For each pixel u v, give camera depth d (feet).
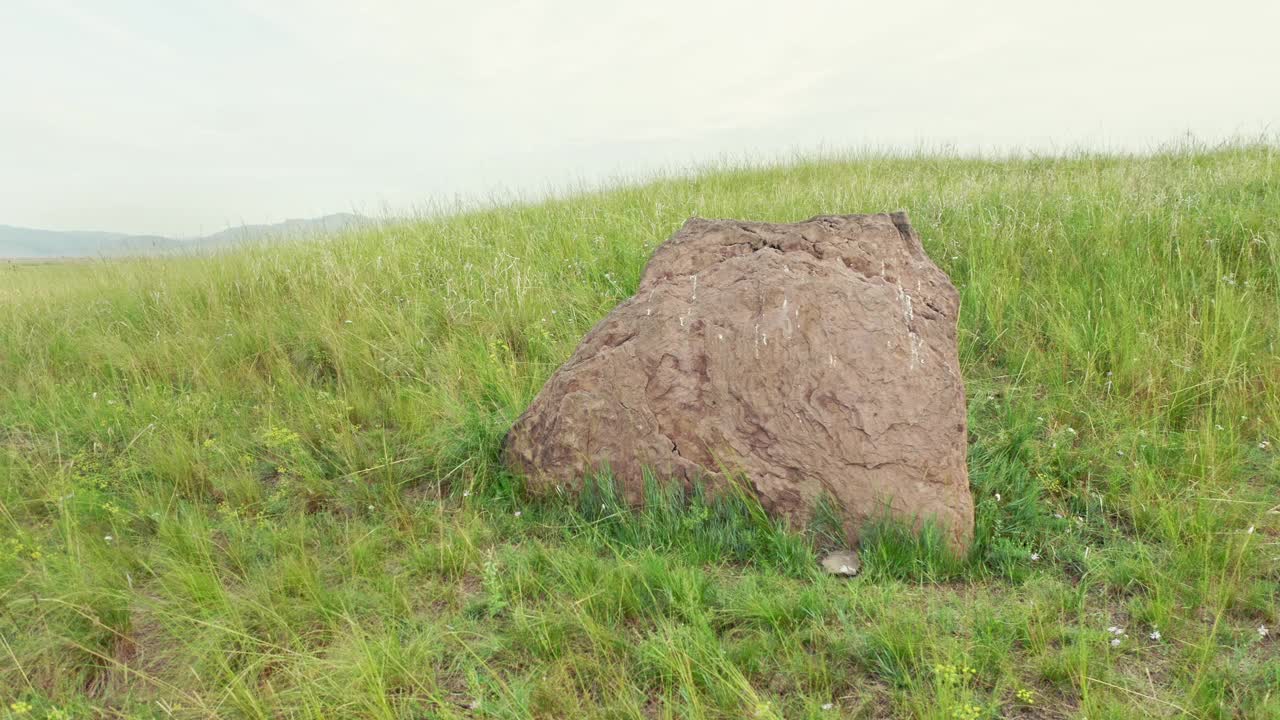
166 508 13.05
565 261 23.93
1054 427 14.66
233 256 28.86
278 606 10.16
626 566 10.58
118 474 14.66
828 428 11.71
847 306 12.56
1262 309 17.71
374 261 25.38
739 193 35.06
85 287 29.04
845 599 9.82
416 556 11.48
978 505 12.29
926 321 12.65
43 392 18.61
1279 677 8.23
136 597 10.61
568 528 12.36
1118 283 18.45
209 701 8.66
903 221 14.98
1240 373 15.33
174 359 19.71
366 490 13.74
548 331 19.90
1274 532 11.34
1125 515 12.32
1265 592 9.83
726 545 11.49
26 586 10.85
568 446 12.98
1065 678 8.48
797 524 11.62
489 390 16.89
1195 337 16.15
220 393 17.85
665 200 32.53
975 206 25.94
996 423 14.93
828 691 8.31
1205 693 8.05
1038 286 19.49
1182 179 28.40
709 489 12.15
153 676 9.32
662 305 13.44
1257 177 27.91
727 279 13.56
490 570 10.25
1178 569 10.45
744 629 9.57
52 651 9.60
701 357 12.77
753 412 12.17
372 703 8.19
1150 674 8.59
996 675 8.62
